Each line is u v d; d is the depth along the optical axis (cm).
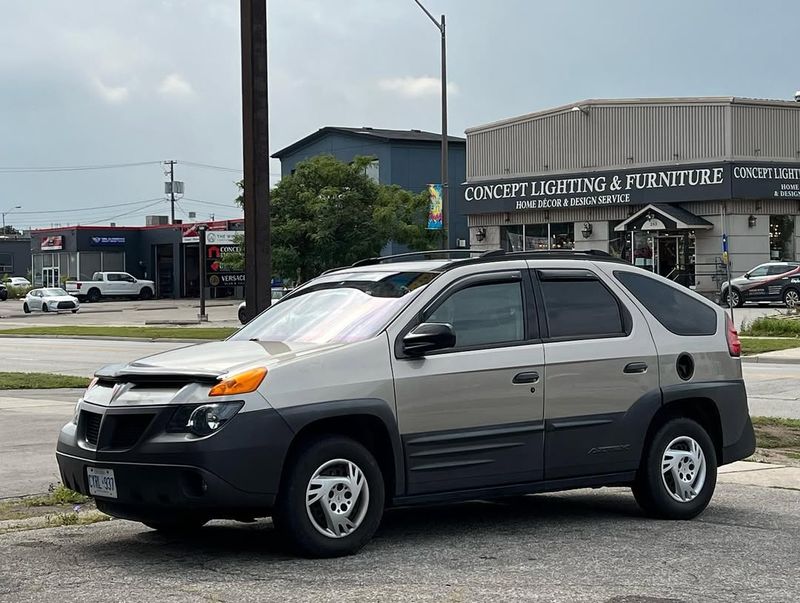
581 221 4534
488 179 4853
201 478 629
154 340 3578
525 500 888
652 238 4306
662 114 4272
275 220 3441
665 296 827
